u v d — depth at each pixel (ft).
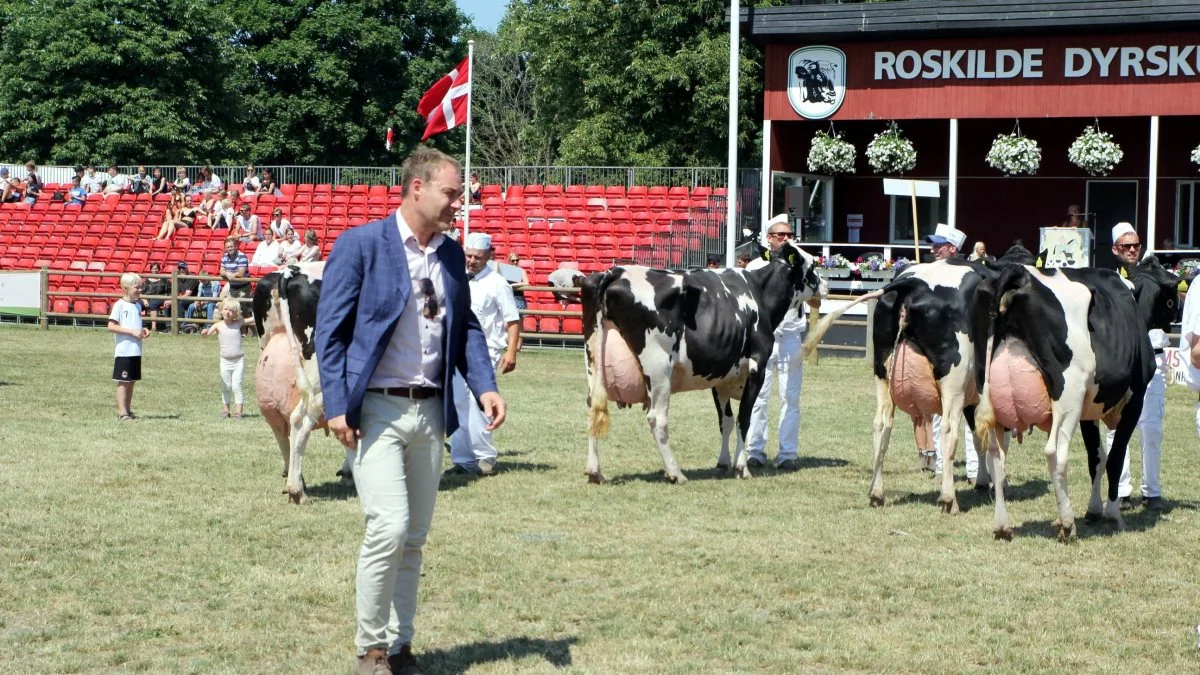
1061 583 25.38
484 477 36.68
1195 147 90.33
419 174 18.51
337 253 18.43
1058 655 20.80
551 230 96.53
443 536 28.73
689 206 99.14
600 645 21.02
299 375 29.94
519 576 25.34
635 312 35.17
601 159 131.54
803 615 22.94
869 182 98.32
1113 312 28.91
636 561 26.63
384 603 18.51
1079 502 34.14
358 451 18.58
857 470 39.01
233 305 48.73
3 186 119.24
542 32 140.77
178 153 153.28
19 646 20.49
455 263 19.04
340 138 176.24
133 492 33.06
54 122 151.64
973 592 24.58
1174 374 62.85
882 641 21.44
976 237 96.89
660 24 126.72
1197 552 28.14
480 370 19.53
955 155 87.66
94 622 21.93
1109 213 94.22
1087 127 86.58
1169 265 88.48
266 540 27.86
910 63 87.81
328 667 19.67
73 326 91.04
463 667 19.88
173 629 21.54
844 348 74.59
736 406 42.68
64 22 151.43
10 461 37.24
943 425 31.76
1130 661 20.52
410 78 177.99
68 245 106.63
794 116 90.68
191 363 69.56
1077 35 84.23
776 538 28.96
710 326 36.06
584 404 54.80
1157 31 82.48
